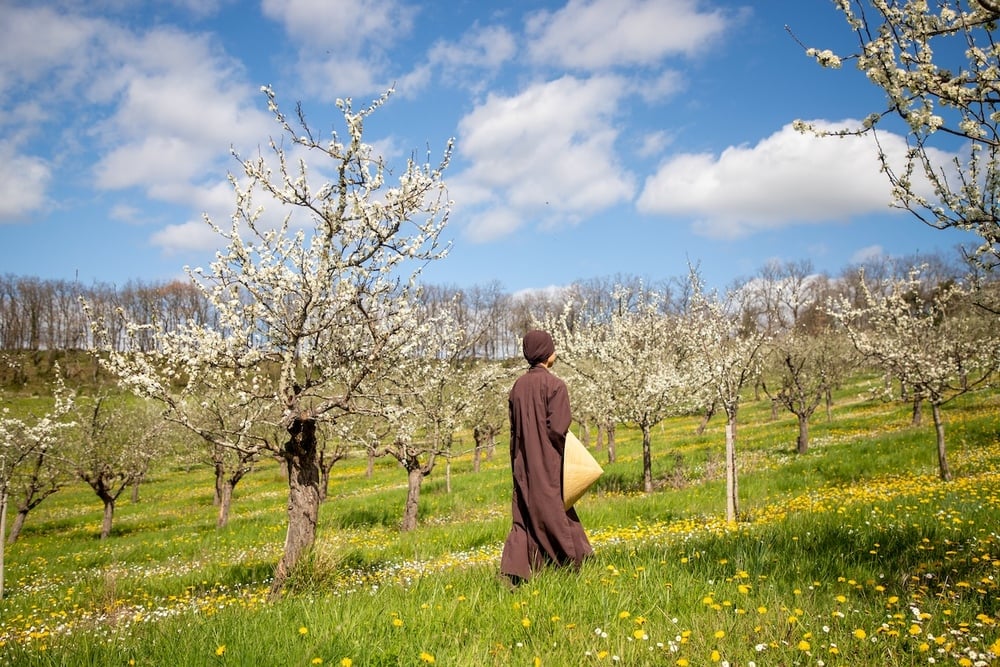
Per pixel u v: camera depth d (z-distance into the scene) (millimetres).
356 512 19594
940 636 3037
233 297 9242
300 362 9188
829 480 16609
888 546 5223
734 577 4246
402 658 3266
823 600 3834
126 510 30562
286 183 8414
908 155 4199
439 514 18984
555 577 4484
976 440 18969
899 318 17219
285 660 3303
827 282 95812
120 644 3879
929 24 3947
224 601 8633
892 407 34688
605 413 24344
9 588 13617
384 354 9734
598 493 19734
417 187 8828
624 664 3018
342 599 4770
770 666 2932
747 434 32062
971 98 3656
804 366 28141
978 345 15805
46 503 34469
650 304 23188
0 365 53656
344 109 8219
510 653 3332
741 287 14969
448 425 16641
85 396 24406
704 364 19500
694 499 14945
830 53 4035
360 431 16156
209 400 14250
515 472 5184
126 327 9047
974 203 4590
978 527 6254
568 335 24406
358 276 8945
